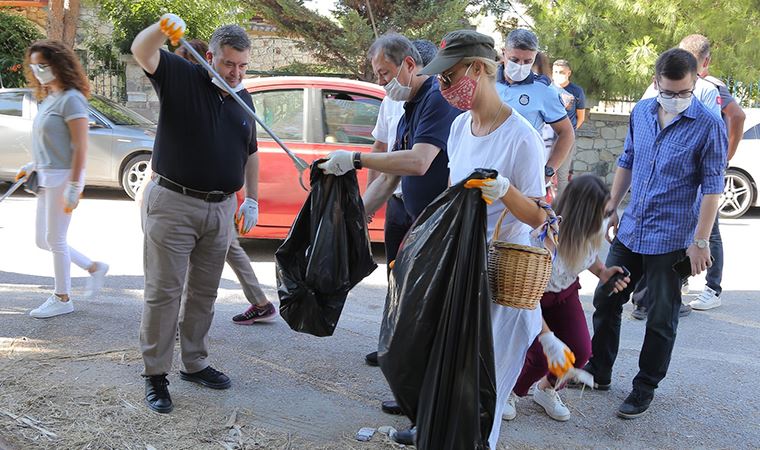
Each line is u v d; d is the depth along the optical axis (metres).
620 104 12.73
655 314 3.93
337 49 13.59
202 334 3.95
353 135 6.86
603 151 12.61
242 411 3.71
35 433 3.35
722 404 4.13
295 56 18.19
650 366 3.93
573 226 3.57
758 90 11.99
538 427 3.78
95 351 4.32
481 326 2.73
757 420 3.96
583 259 3.60
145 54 3.28
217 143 3.61
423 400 2.80
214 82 3.54
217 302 5.61
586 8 11.32
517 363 2.96
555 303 3.69
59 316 4.88
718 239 6.18
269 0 13.59
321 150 6.79
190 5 15.38
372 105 6.86
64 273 4.87
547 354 2.95
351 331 5.02
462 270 2.73
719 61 11.11
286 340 4.76
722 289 6.81
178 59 3.52
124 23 15.44
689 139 3.89
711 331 5.61
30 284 6.01
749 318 5.97
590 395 4.23
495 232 2.92
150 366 3.63
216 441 3.39
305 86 6.88
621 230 4.21
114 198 10.37
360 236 3.29
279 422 3.63
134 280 6.25
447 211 2.78
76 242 7.59
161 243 3.58
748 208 10.64
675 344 5.25
